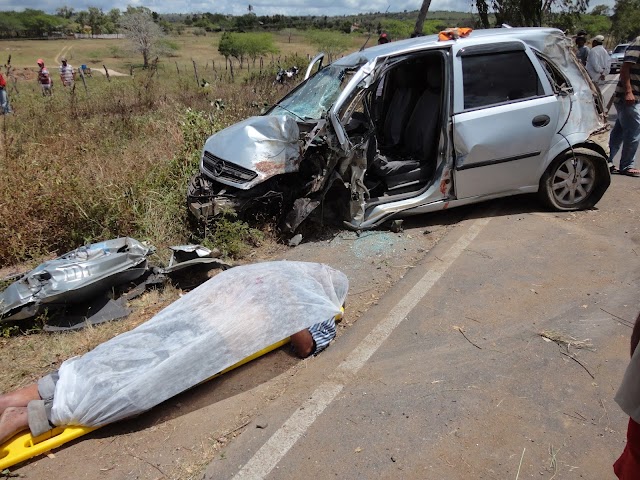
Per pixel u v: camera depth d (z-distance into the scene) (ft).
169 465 8.77
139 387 9.46
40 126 29.71
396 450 8.79
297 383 10.53
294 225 16.52
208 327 10.44
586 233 16.69
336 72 18.54
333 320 11.80
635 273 14.05
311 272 12.59
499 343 11.46
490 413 9.48
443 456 8.63
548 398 9.79
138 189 18.54
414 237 17.02
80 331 12.67
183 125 23.24
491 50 16.62
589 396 9.79
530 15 37.93
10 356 11.82
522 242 16.20
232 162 16.63
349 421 9.46
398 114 19.34
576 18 42.98
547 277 14.10
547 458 8.51
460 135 16.38
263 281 11.35
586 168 18.16
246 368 11.00
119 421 9.67
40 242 16.39
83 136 26.40
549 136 17.20
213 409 9.98
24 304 12.50
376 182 17.54
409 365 10.90
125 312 13.21
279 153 16.56
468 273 14.51
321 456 8.75
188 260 14.97
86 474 8.66
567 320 12.14
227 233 16.46
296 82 43.52
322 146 16.15
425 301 13.26
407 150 18.92
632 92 21.48
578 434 8.96
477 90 16.52
